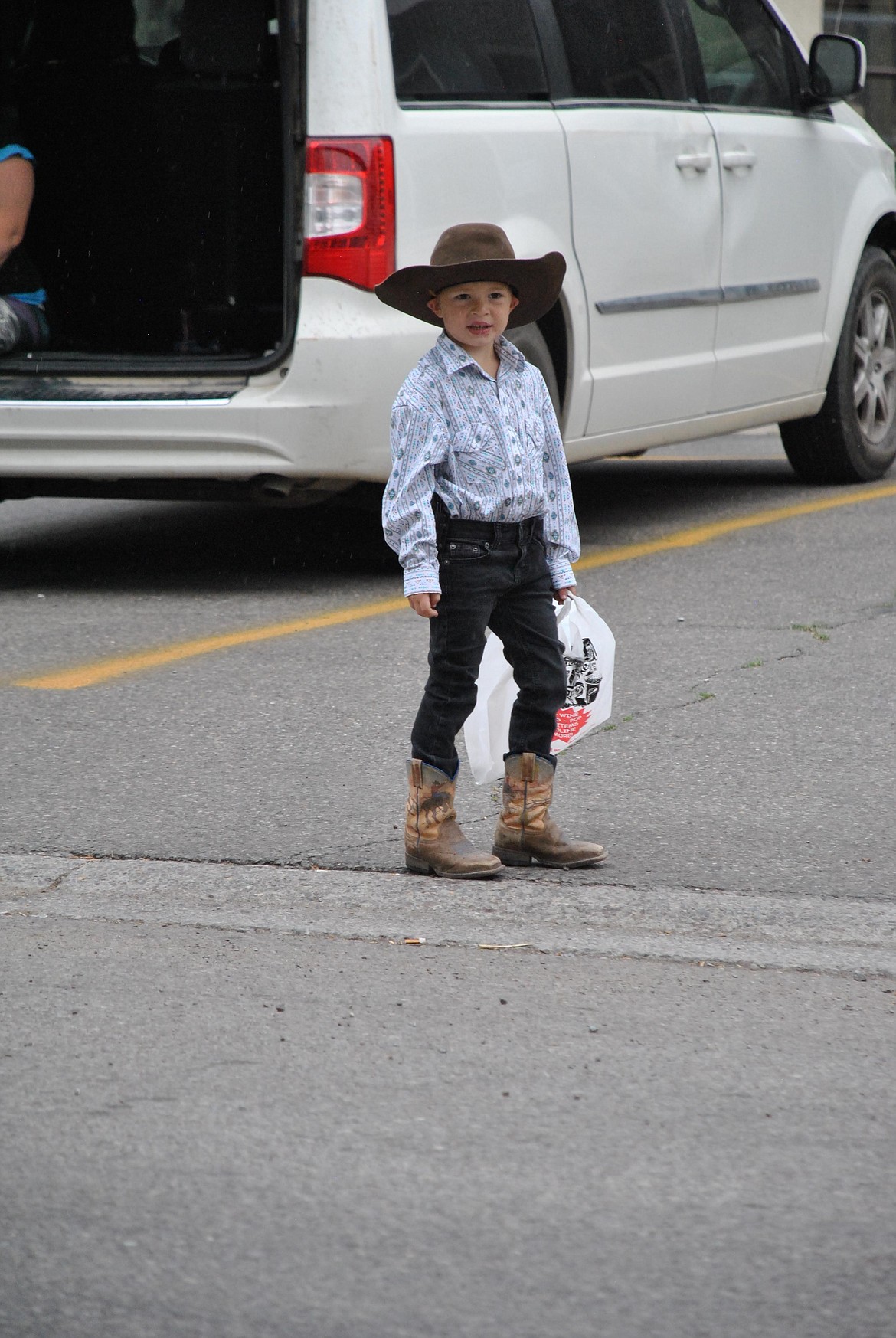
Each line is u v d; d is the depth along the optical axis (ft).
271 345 96.17
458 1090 38.22
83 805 57.00
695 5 100.42
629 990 43.50
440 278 48.47
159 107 95.45
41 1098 37.93
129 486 84.43
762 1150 35.60
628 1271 31.40
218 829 54.75
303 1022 41.60
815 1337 29.48
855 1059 39.65
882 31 215.31
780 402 105.70
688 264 96.58
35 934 47.29
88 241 98.27
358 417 80.84
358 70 79.56
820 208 107.55
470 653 50.29
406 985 43.78
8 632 79.56
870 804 56.18
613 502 110.83
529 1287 30.91
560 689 51.47
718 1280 31.12
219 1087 38.40
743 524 101.81
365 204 79.46
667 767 60.18
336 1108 37.40
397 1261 31.73
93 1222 33.04
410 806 51.37
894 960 45.14
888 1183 34.35
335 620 80.79
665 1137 36.17
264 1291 30.81
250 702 68.08
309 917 48.34
